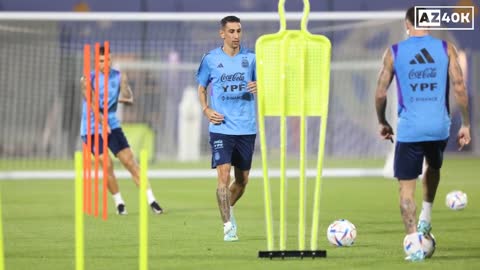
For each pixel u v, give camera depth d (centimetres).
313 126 9706
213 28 9869
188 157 9825
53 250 3466
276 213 5022
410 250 3073
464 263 3014
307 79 3002
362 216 4788
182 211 5100
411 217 3078
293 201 5766
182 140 9812
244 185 3944
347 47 9112
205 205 5503
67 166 9200
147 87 9600
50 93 9269
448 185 6744
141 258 2527
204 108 3803
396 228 4197
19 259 3222
